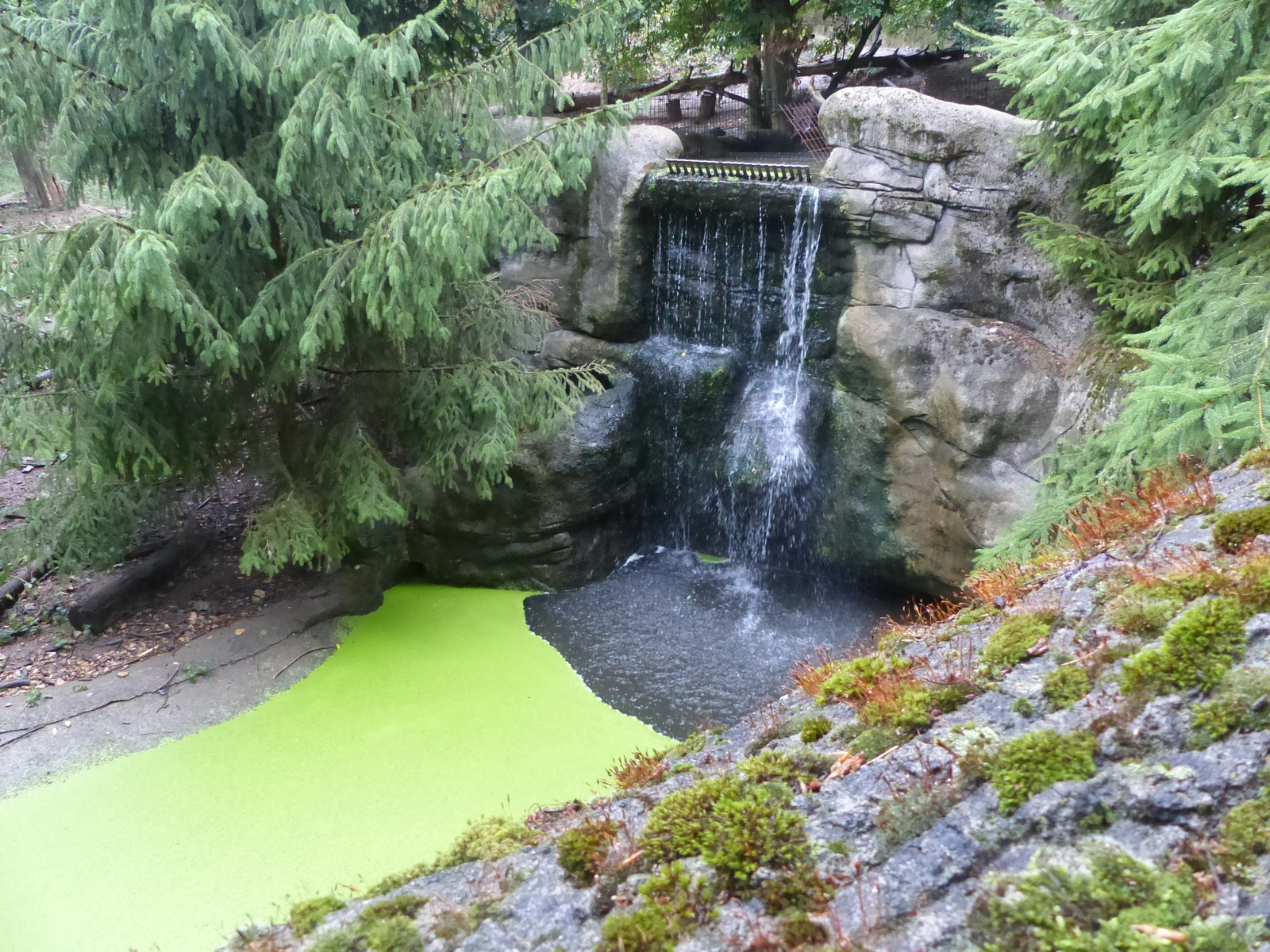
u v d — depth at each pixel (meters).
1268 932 1.23
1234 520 2.32
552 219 8.52
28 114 4.95
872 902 1.53
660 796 2.22
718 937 1.55
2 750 5.22
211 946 4.06
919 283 7.07
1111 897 1.37
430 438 6.62
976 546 6.68
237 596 7.05
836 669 2.96
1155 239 5.09
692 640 7.21
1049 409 6.30
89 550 6.21
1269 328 3.33
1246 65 3.88
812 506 8.01
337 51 4.58
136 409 5.64
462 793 5.21
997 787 1.70
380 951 1.69
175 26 4.68
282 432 6.72
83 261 4.39
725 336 8.41
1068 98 4.88
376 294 5.15
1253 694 1.64
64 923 4.18
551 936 1.67
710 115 12.47
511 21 9.23
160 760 5.34
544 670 6.72
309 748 5.57
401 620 7.30
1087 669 1.99
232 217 5.34
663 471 8.67
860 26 11.10
